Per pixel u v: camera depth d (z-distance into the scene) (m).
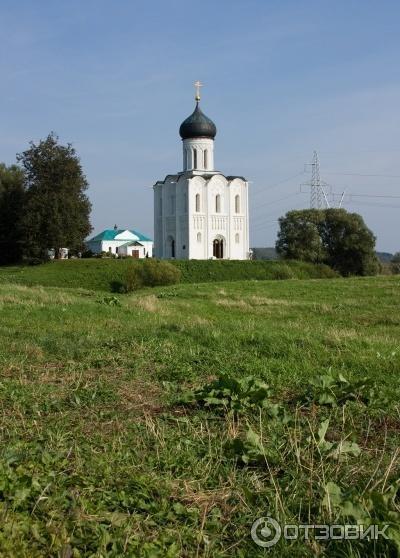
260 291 34.50
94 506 4.83
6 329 15.53
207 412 7.79
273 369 10.27
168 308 23.73
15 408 7.88
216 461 5.92
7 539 4.11
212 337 13.52
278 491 5.06
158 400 8.48
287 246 80.38
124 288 48.47
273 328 16.48
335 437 6.73
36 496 4.89
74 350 12.17
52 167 64.25
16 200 69.12
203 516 4.75
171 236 87.31
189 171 84.94
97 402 8.31
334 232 79.56
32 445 6.23
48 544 4.20
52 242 63.31
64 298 24.78
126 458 5.93
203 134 85.19
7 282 52.41
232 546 4.39
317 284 37.41
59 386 9.31
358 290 32.59
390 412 7.58
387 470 5.15
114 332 15.21
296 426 6.98
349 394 8.13
